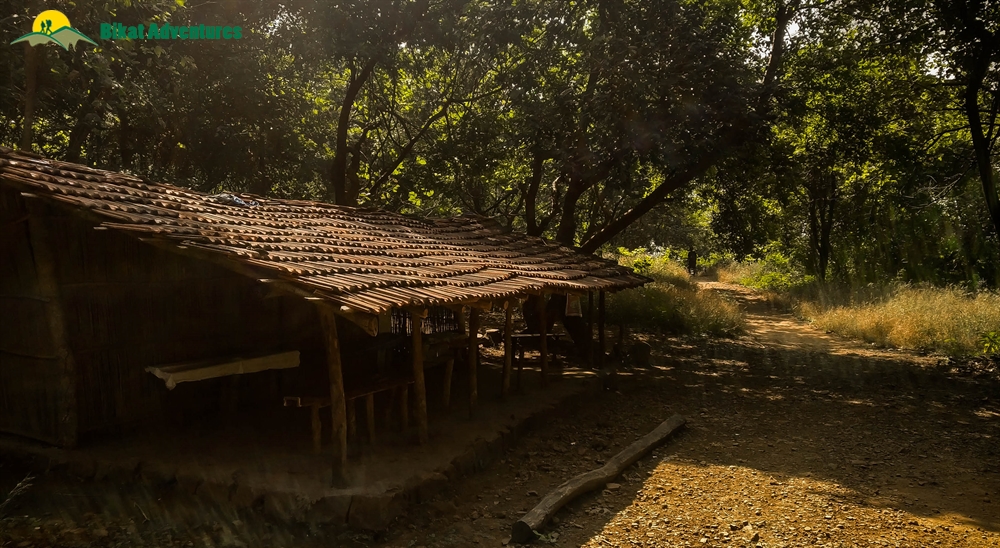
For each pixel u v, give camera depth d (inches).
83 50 336.5
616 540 205.8
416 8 510.9
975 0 451.5
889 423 352.8
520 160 647.1
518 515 223.9
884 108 593.6
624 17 488.7
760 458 291.9
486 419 302.7
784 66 575.5
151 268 260.7
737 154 521.3
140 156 499.2
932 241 896.3
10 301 242.5
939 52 516.7
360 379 260.7
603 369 449.4
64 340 233.3
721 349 575.8
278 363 263.0
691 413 370.6
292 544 191.8
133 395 256.2
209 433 262.2
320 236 281.6
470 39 551.8
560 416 345.4
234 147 500.1
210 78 476.7
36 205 225.9
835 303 798.5
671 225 1390.3
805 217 1106.7
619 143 472.7
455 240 394.6
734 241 695.1
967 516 229.6
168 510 207.8
